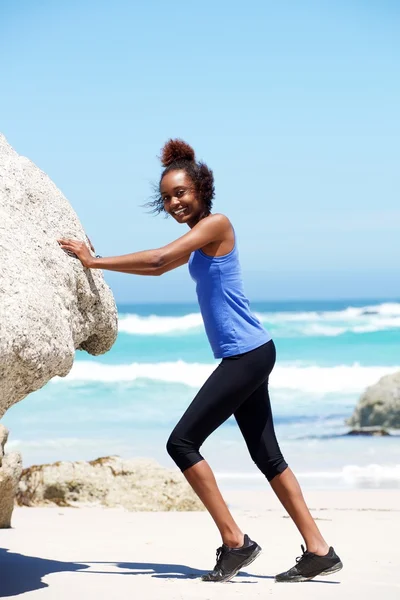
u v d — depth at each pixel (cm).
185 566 536
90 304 485
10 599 432
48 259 447
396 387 1747
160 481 952
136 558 562
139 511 904
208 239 486
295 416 1881
